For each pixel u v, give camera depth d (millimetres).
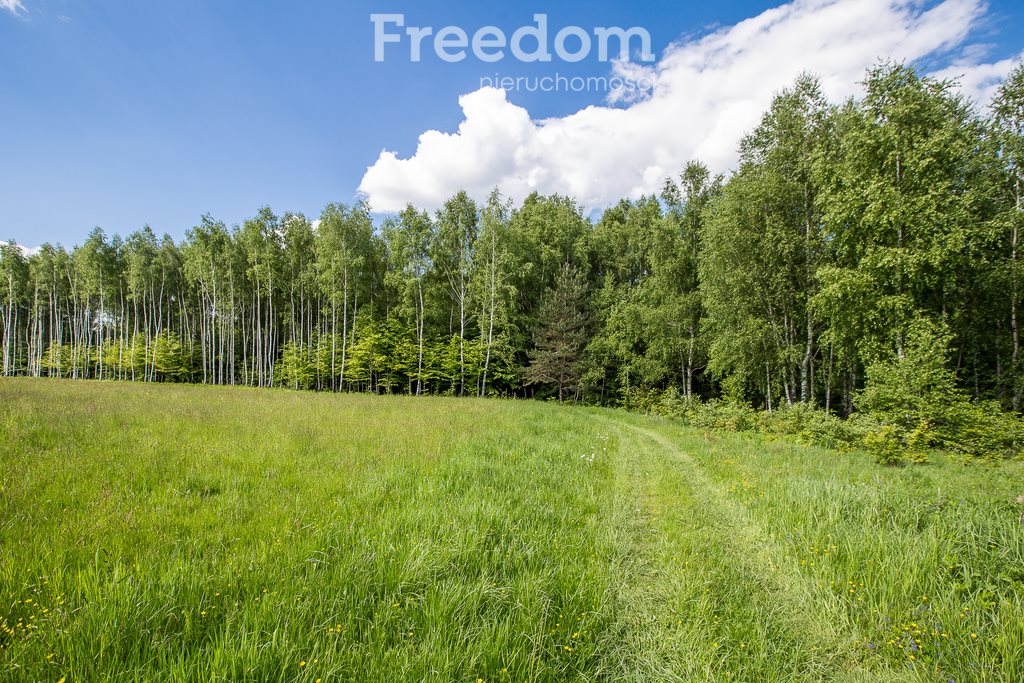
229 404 15086
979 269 16203
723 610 3391
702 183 25844
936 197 13969
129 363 49750
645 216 33188
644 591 3703
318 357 39000
